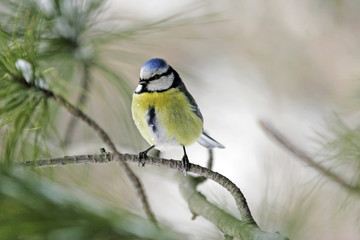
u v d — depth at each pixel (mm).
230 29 13492
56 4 5973
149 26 6508
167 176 6902
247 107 13328
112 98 7000
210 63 13844
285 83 13703
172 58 13242
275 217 4664
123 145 7301
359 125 5160
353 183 4969
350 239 5883
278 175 5340
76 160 4387
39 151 4047
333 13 13008
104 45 6449
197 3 6984
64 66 6148
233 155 11711
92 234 2633
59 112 6242
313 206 4883
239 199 4617
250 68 14125
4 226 2547
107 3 7043
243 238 3842
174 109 7305
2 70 3559
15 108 3705
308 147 6859
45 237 2572
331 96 12578
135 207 3277
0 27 4820
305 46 13773
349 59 12945
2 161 3619
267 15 13914
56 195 2754
